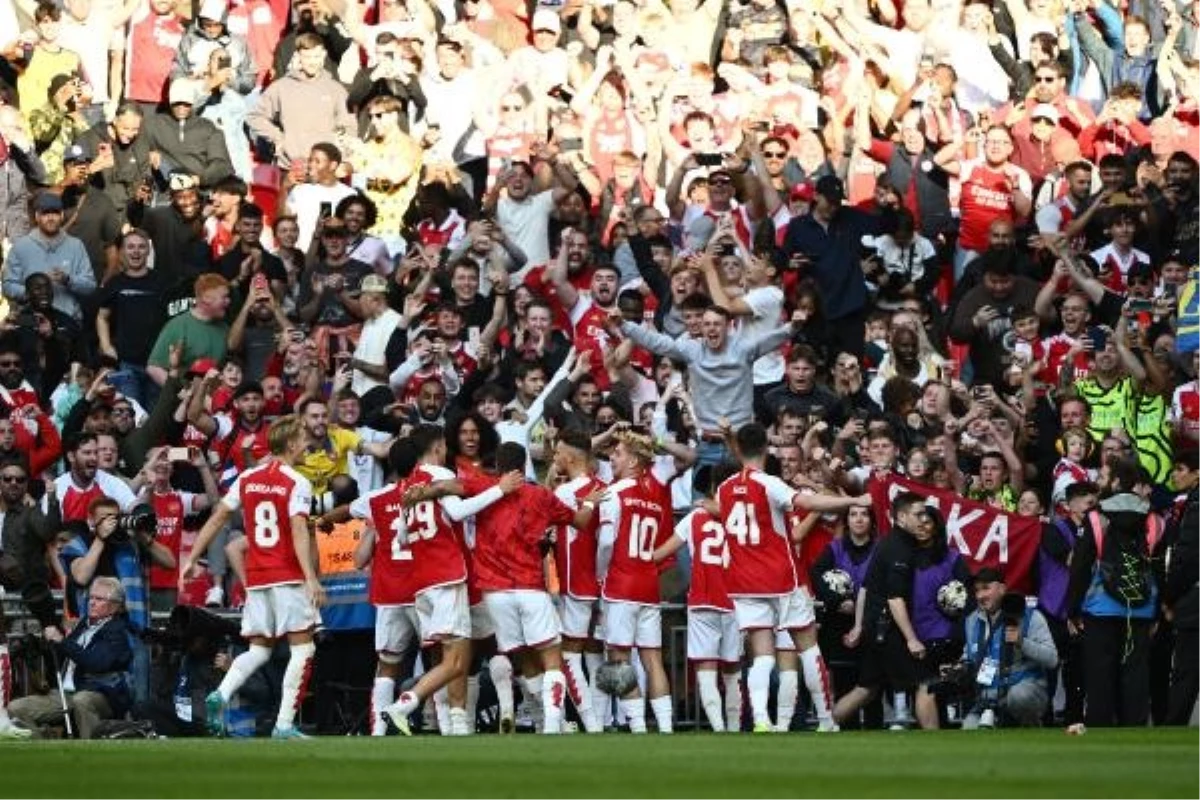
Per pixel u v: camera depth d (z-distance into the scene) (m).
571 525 61.00
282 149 90.88
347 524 65.06
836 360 80.00
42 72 90.56
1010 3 100.38
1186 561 61.72
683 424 74.19
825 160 93.25
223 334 80.44
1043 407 77.00
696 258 80.25
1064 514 66.44
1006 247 85.00
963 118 95.81
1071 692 66.56
